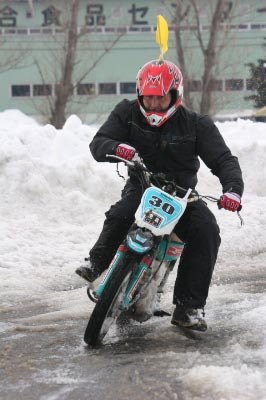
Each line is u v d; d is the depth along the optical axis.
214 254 12.97
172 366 11.48
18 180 23.89
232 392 10.16
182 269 13.04
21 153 24.77
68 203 23.95
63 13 69.81
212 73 71.12
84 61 91.75
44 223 22.83
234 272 19.34
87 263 13.07
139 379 10.91
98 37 102.56
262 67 85.12
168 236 12.65
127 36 104.31
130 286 12.20
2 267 18.89
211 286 17.61
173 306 15.83
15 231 21.45
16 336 13.60
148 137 13.15
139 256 12.12
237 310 15.13
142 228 12.14
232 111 90.56
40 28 100.00
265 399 9.91
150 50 105.06
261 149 30.56
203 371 10.86
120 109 13.46
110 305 12.14
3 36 96.62
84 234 22.11
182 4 72.88
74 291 17.23
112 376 11.09
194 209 12.97
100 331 12.35
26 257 19.61
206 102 70.62
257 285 17.73
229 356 11.90
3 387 10.77
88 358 12.06
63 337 13.45
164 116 12.88
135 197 13.05
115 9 104.44
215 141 13.17
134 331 13.74
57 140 28.95
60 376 11.19
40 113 72.94
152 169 13.33
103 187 25.45
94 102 96.69
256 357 11.80
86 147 29.12
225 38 74.19
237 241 22.55
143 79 12.85
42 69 99.31
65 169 25.41
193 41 87.50
